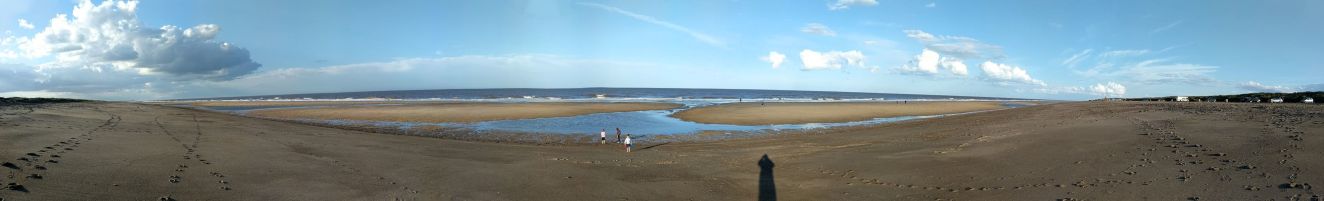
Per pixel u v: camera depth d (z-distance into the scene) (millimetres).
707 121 39156
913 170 14289
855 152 18531
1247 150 13039
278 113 48125
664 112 50188
